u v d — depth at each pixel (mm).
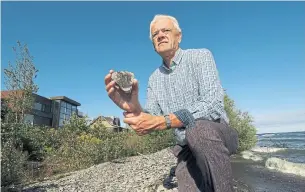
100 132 21406
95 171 10383
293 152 17719
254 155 15328
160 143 17000
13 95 10258
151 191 6156
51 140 16500
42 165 11547
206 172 1366
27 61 10477
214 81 1610
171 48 1853
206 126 1351
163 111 1973
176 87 1863
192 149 1380
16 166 7621
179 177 1761
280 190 6938
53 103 41625
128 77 1254
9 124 9250
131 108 1298
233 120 17328
